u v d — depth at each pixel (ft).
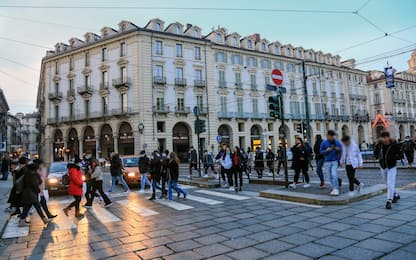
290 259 12.38
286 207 23.12
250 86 131.64
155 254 13.76
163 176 31.27
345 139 25.23
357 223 17.21
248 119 129.08
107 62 115.34
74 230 19.10
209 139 117.19
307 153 30.99
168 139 109.09
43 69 142.31
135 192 37.70
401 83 199.72
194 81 116.67
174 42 114.52
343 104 167.02
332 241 14.37
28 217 24.09
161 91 110.11
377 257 12.07
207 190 35.86
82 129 120.16
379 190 26.40
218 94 122.62
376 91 195.83
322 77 157.48
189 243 15.16
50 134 128.16
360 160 25.39
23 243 16.76
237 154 33.94
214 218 20.52
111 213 24.23
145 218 21.66
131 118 107.04
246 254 13.20
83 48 120.57
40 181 21.38
